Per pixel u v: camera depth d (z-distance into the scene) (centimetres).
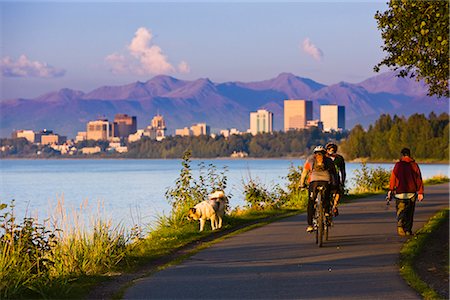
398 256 3581
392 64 4056
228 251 3841
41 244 3338
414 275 3022
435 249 3809
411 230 4566
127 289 2844
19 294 2808
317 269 3222
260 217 5959
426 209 6366
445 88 4044
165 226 5219
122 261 3622
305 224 5200
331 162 4134
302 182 4247
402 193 4431
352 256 3591
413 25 3509
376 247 3916
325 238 4284
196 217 4912
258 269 3247
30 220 3447
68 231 3706
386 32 3819
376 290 2742
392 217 5675
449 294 2675
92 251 3544
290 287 2819
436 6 3344
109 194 14038
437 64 3672
